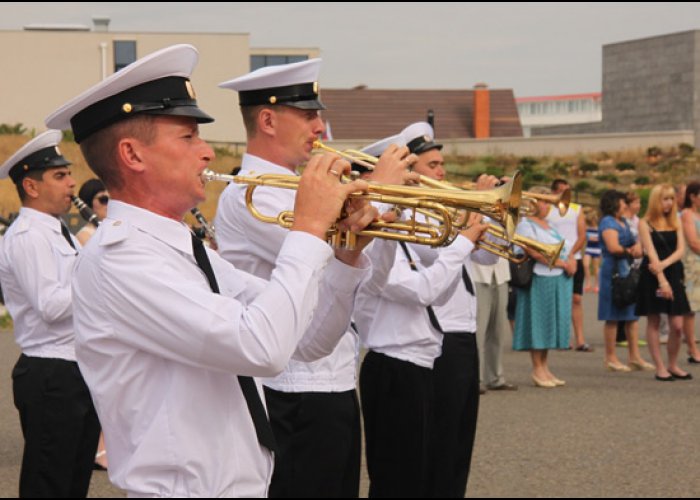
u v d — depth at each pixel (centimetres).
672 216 1030
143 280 265
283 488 415
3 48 3641
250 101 424
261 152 425
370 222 323
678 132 4362
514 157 4459
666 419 809
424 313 513
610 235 1062
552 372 1060
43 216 550
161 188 279
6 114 3641
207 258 282
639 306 1034
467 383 549
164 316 263
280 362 263
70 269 540
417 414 512
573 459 677
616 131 5906
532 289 965
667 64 5622
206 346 261
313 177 276
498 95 5738
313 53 4438
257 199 400
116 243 268
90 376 275
